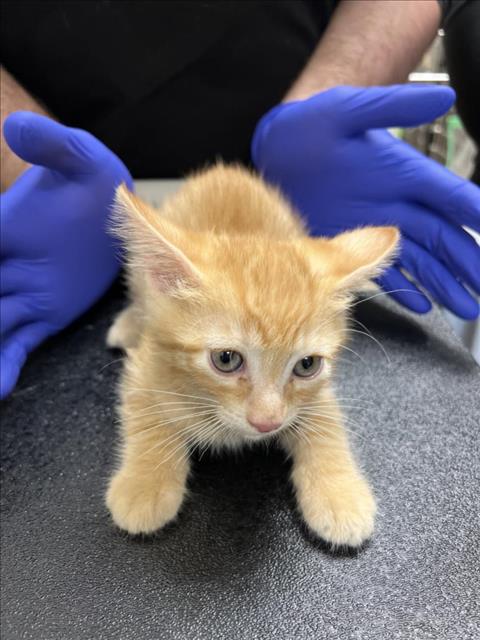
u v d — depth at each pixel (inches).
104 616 4.9
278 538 5.5
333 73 9.8
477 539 5.4
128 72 9.6
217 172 8.8
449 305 8.1
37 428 6.8
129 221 5.7
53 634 4.7
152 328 6.2
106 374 7.6
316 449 6.2
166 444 6.2
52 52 9.4
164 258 5.7
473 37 9.3
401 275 8.4
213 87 10.1
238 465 6.4
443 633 4.6
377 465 6.2
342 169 8.7
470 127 9.9
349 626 4.7
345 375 7.4
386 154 8.4
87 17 9.2
